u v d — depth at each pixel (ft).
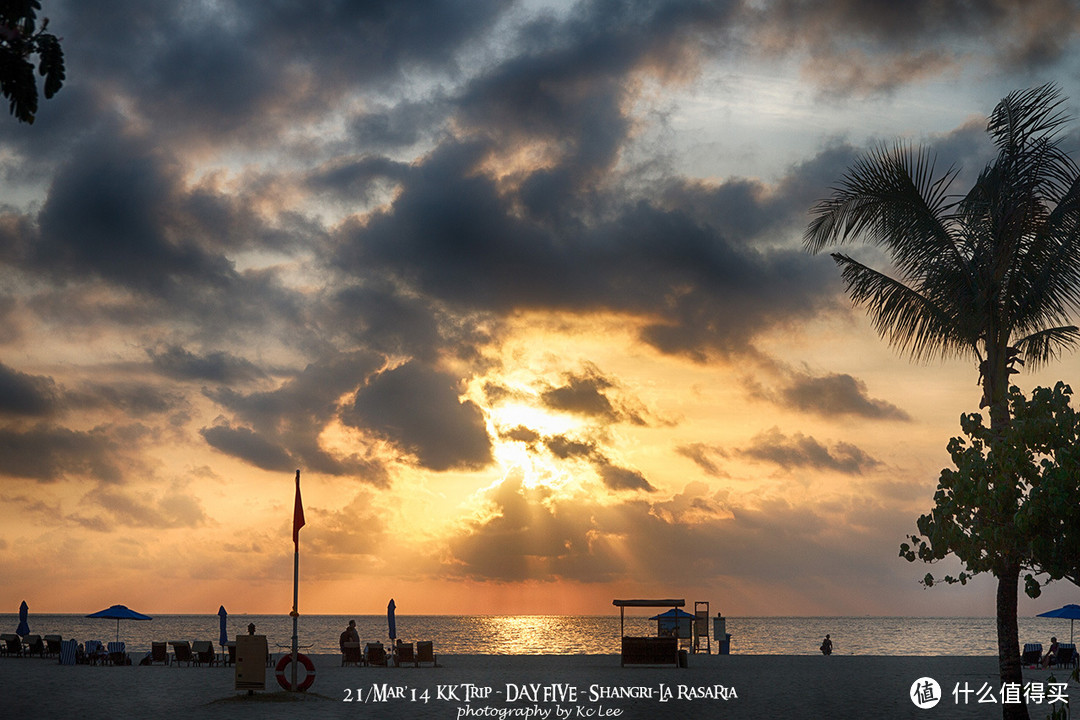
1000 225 63.31
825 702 80.69
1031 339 66.69
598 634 622.13
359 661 128.16
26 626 143.84
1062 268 63.87
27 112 37.29
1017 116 64.54
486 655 174.40
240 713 69.21
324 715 68.90
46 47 37.14
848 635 613.11
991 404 63.36
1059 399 50.88
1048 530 48.42
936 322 66.44
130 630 613.11
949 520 53.98
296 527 82.64
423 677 105.29
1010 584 59.47
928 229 65.92
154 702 76.33
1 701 76.64
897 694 88.12
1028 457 50.57
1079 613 143.64
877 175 66.74
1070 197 63.26
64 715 67.51
